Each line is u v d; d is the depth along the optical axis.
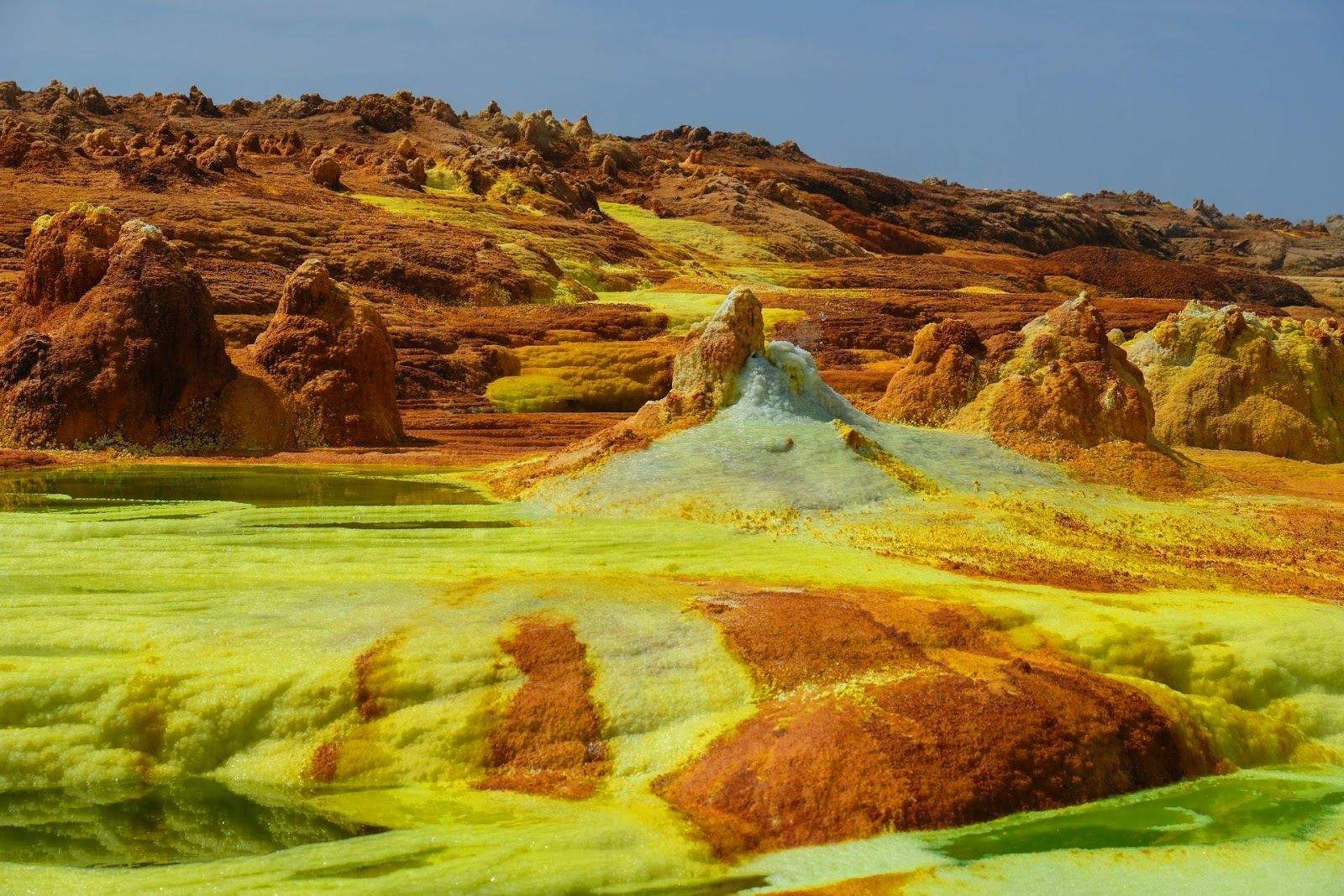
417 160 111.62
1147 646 15.13
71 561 16.75
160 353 32.22
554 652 13.59
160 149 91.19
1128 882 10.60
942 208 184.25
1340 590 18.86
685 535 19.39
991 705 12.61
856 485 21.98
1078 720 12.76
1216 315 38.75
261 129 135.62
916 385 29.31
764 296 86.88
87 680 12.56
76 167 82.12
